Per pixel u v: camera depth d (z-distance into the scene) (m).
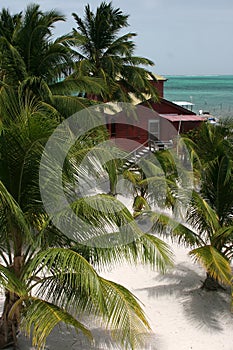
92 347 8.35
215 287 10.93
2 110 7.74
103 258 6.76
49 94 15.80
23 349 7.99
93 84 18.48
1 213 6.75
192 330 9.27
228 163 10.00
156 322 9.53
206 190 10.51
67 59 18.09
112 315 6.90
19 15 20.08
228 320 9.70
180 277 11.84
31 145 6.46
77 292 6.74
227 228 9.24
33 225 7.19
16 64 16.97
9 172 6.73
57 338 8.62
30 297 6.87
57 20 18.52
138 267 12.38
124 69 25.53
